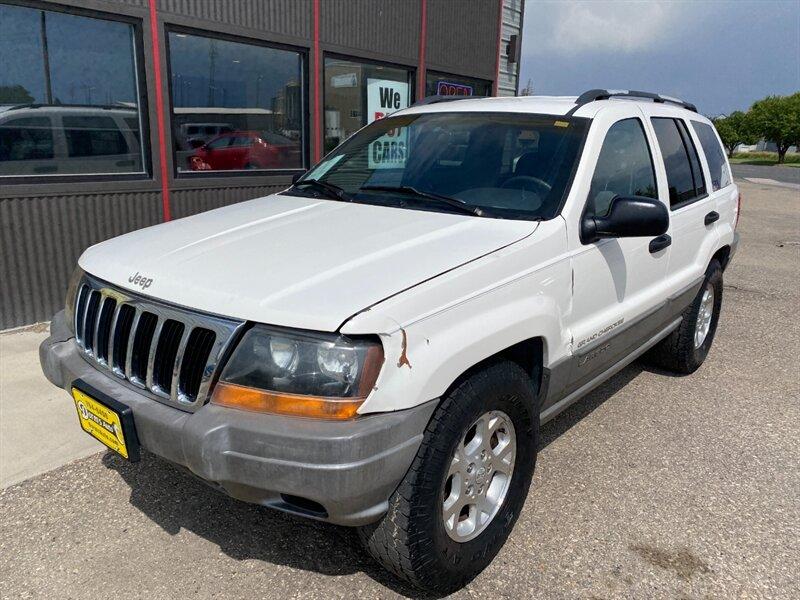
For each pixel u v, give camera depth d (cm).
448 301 221
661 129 391
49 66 515
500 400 242
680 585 254
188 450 201
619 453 357
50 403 389
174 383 215
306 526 283
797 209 1688
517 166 308
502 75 1077
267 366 199
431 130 351
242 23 637
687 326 448
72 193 537
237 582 248
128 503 296
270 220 290
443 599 243
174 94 602
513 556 268
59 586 243
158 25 568
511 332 242
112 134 564
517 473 266
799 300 719
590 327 301
